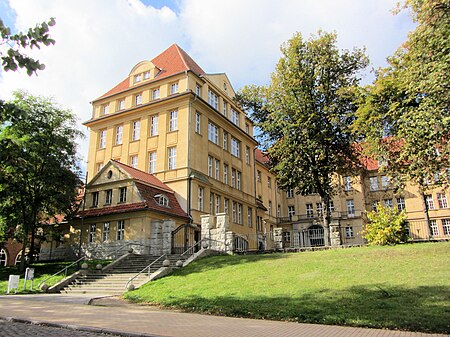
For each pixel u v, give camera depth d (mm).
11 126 24078
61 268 23812
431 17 16109
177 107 32562
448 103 15570
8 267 26672
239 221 38281
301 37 27656
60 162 26344
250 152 43594
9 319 10078
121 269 21266
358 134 23953
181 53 37594
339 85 27156
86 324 9094
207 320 9859
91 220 28312
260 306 11047
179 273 18219
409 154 17812
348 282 12797
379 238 20609
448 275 12234
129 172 28156
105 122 36812
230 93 40562
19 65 7016
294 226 55812
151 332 8055
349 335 7781
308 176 27234
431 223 49875
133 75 37000
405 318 8797
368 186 54969
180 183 30516
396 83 19125
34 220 25391
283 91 27906
